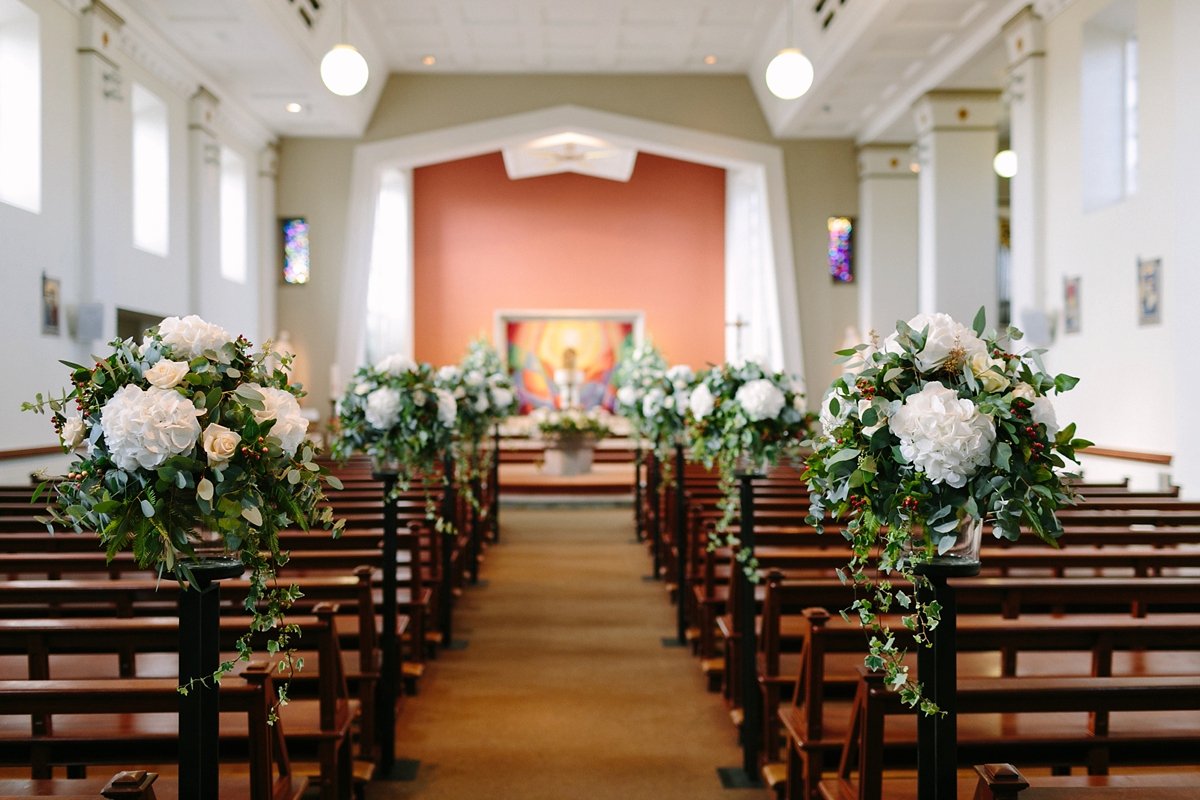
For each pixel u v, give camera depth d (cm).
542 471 1573
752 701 412
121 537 209
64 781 236
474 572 813
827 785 302
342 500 691
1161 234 779
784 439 423
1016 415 210
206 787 224
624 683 543
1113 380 848
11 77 826
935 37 1048
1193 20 718
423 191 1886
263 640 389
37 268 830
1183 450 738
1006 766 195
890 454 217
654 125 1420
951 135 1197
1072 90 901
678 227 1905
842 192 1459
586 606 731
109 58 926
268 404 220
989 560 416
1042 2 930
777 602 386
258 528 221
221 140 1238
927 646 225
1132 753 306
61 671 370
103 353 920
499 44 1298
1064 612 463
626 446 1780
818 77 1183
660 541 842
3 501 643
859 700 290
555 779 409
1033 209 960
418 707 500
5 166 821
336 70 860
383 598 427
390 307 1809
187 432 203
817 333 1464
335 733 341
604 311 1895
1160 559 418
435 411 446
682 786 403
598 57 1352
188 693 223
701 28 1252
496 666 576
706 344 1905
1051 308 950
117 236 958
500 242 1892
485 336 1717
